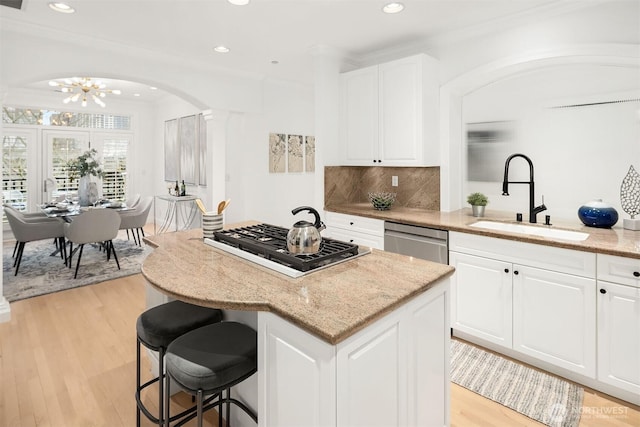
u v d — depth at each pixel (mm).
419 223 2842
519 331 2340
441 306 1624
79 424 1879
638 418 1884
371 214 3221
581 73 2652
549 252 2178
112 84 5922
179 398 2104
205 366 1354
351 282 1482
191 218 6465
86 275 4344
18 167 6367
